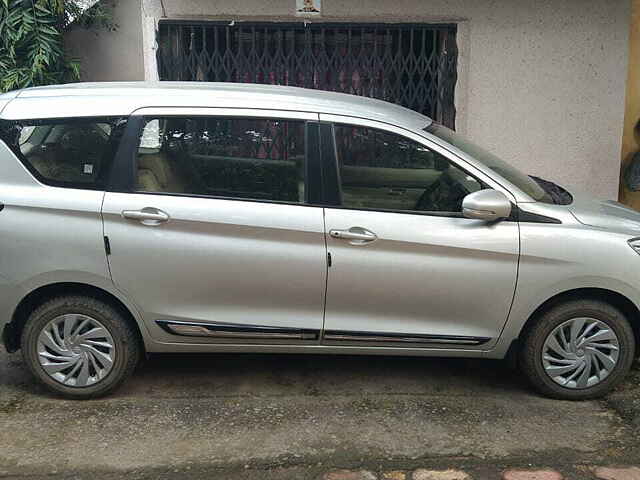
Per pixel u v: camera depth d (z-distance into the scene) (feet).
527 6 22.36
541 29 22.56
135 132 12.72
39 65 20.15
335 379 14.33
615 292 12.84
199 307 12.80
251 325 12.84
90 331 12.98
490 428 12.31
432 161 12.88
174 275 12.60
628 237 12.81
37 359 13.05
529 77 22.91
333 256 12.54
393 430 12.23
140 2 22.27
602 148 23.56
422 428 12.30
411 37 22.40
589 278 12.67
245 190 12.70
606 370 13.15
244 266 12.56
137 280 12.59
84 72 22.79
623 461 11.33
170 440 11.87
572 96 23.09
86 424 12.40
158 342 13.06
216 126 12.79
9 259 12.51
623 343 13.05
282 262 12.55
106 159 12.67
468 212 12.32
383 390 13.83
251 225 12.45
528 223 12.72
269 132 12.80
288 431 12.17
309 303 12.78
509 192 12.84
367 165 12.80
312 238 12.51
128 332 13.02
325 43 22.62
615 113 23.27
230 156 12.76
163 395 13.56
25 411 12.87
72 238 12.45
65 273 12.53
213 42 22.66
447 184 12.85
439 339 12.97
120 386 13.62
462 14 22.39
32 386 13.91
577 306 12.94
